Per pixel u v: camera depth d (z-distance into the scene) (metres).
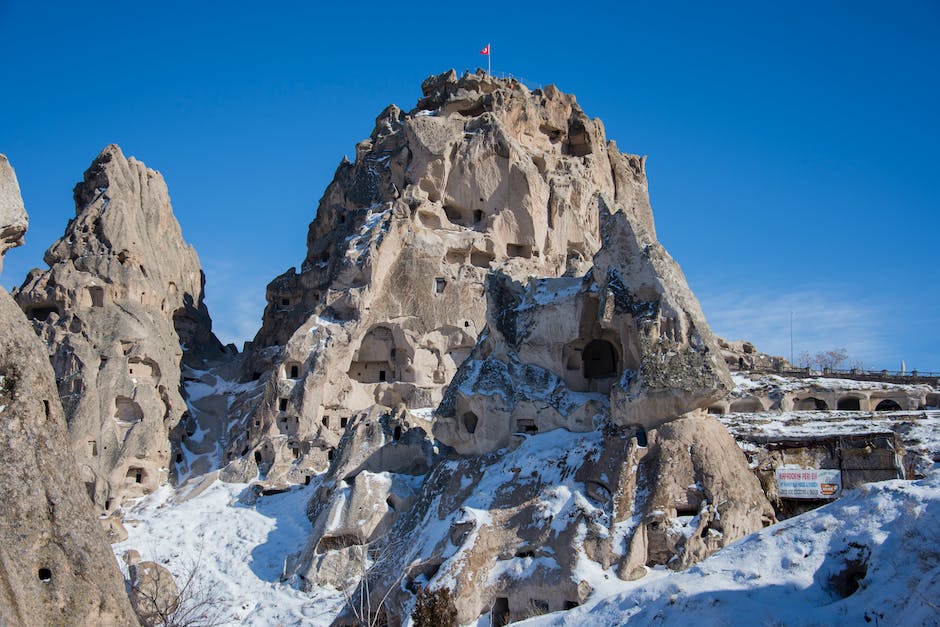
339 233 88.50
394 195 84.81
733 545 32.66
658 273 47.44
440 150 84.75
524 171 85.56
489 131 86.62
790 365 81.50
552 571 41.28
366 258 77.81
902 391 64.94
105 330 76.12
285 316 89.94
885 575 26.80
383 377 78.44
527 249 85.12
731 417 56.66
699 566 31.98
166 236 90.56
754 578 29.95
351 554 54.25
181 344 89.56
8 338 19.75
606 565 40.72
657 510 41.59
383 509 56.03
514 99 91.62
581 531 41.78
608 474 43.66
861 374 71.25
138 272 80.62
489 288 57.97
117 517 65.00
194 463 74.38
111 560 20.00
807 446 46.84
